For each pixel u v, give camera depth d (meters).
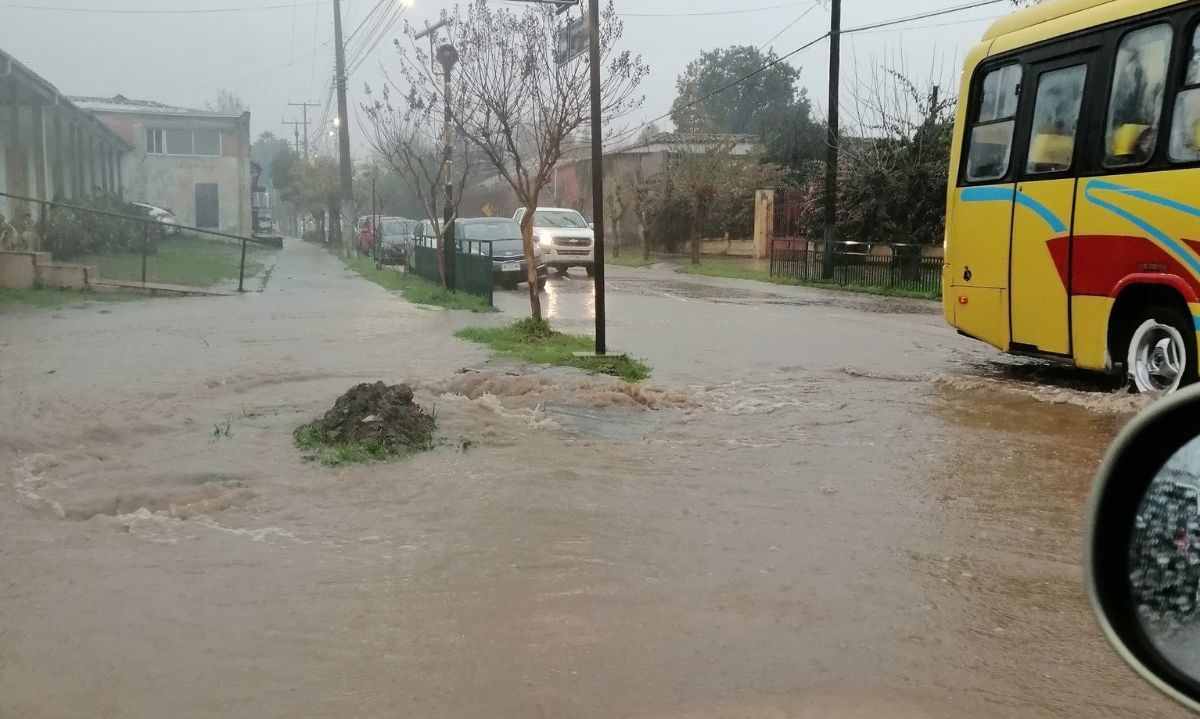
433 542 5.24
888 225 26.73
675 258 43.34
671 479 6.58
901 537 5.45
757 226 38.75
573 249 29.77
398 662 3.82
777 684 3.68
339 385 9.75
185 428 7.77
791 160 43.34
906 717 3.44
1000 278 10.78
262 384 9.80
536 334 13.50
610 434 7.88
